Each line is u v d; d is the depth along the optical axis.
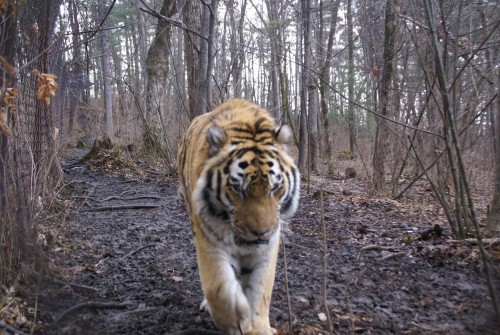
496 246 5.69
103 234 7.04
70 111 19.38
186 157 4.52
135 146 16.39
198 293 4.74
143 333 3.81
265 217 3.26
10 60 3.79
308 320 4.09
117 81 18.45
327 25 23.55
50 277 4.44
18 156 4.33
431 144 9.82
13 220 4.07
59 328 3.69
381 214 8.80
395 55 10.97
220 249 3.45
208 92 10.56
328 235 7.16
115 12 21.92
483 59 8.27
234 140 3.53
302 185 12.41
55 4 5.78
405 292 4.79
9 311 3.60
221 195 3.39
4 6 3.40
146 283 5.02
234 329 3.38
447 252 5.84
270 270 3.56
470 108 7.61
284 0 20.17
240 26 18.19
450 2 6.69
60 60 7.79
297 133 17.16
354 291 4.83
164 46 16.12
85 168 13.20
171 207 9.29
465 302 4.46
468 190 3.70
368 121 15.73
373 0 13.39
